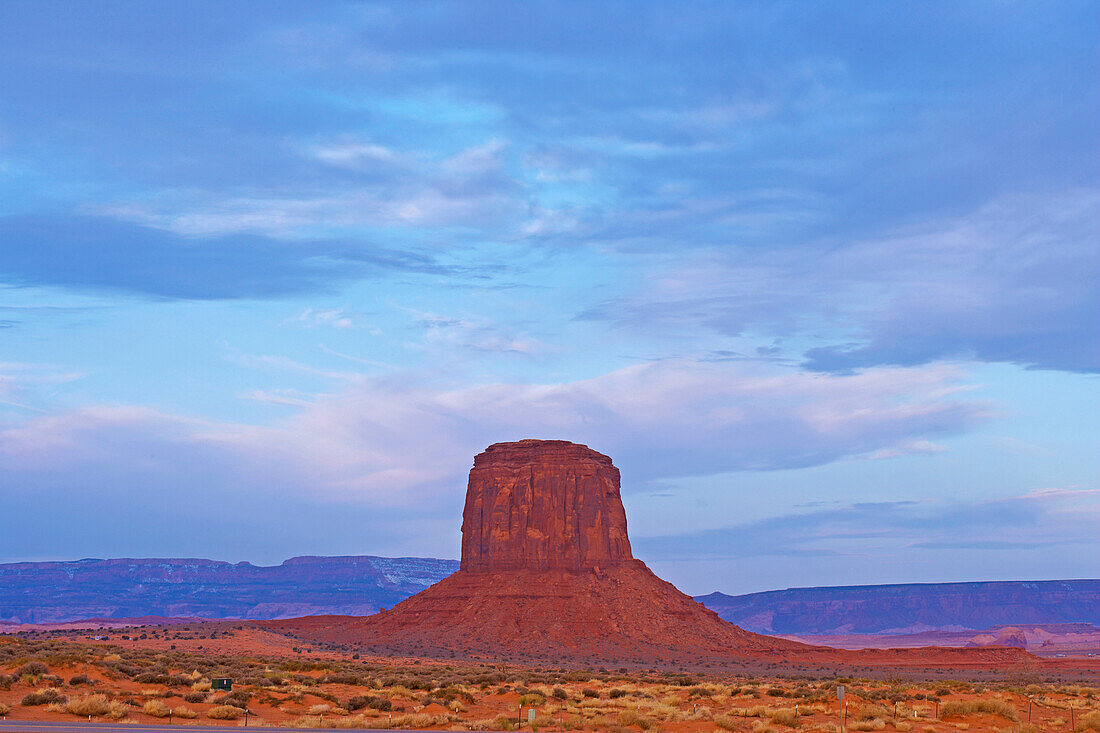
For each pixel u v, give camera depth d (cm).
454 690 7719
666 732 5997
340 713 6359
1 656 7438
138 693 6488
